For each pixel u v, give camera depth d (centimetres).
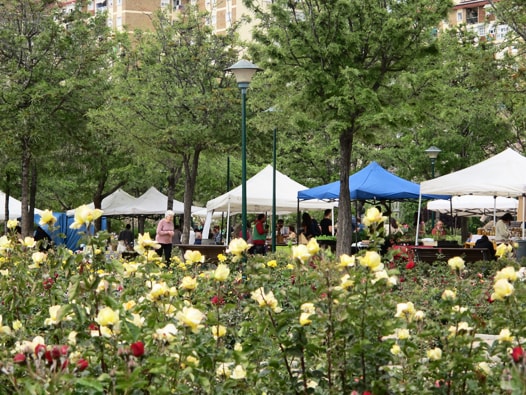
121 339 438
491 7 2642
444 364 463
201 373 450
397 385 452
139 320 455
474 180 2094
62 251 534
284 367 498
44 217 584
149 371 405
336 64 2288
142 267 638
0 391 399
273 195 2680
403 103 2245
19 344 453
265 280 498
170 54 3297
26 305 580
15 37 3167
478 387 454
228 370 467
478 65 2614
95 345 440
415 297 1005
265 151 3322
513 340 466
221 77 3312
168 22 3394
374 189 2498
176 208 4044
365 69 2289
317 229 2773
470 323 476
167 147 3244
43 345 377
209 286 747
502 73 2611
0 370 386
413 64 2331
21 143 3206
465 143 3928
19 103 3183
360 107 2248
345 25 2291
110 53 3512
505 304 464
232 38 3344
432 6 2267
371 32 2259
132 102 3180
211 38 3341
